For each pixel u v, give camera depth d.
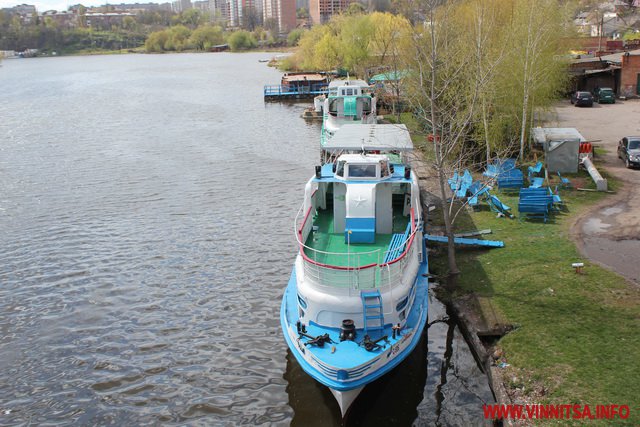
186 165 40.69
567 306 16.80
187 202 32.03
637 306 16.33
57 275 23.08
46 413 15.00
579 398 12.95
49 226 28.80
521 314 16.78
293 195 32.75
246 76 116.19
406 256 15.86
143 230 27.80
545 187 27.50
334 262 16.30
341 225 18.53
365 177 17.91
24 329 19.12
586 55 67.75
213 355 17.34
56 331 18.95
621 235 21.52
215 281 22.11
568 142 29.28
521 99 31.92
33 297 21.31
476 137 32.00
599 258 19.64
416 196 18.03
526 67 30.27
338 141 22.14
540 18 30.95
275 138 50.22
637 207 24.44
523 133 31.00
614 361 14.04
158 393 15.66
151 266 23.62
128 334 18.64
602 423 12.09
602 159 32.66
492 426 13.59
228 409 14.89
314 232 18.61
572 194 26.72
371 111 38.09
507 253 20.92
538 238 21.95
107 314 19.91
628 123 43.19
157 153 45.06
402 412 14.56
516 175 28.11
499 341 15.75
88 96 89.31
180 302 20.58
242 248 25.19
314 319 15.12
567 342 15.06
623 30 98.69
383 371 13.88
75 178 38.03
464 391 15.15
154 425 14.42
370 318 14.68
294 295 17.28
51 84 115.25
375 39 66.31
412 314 15.96
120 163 41.94
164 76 124.12
